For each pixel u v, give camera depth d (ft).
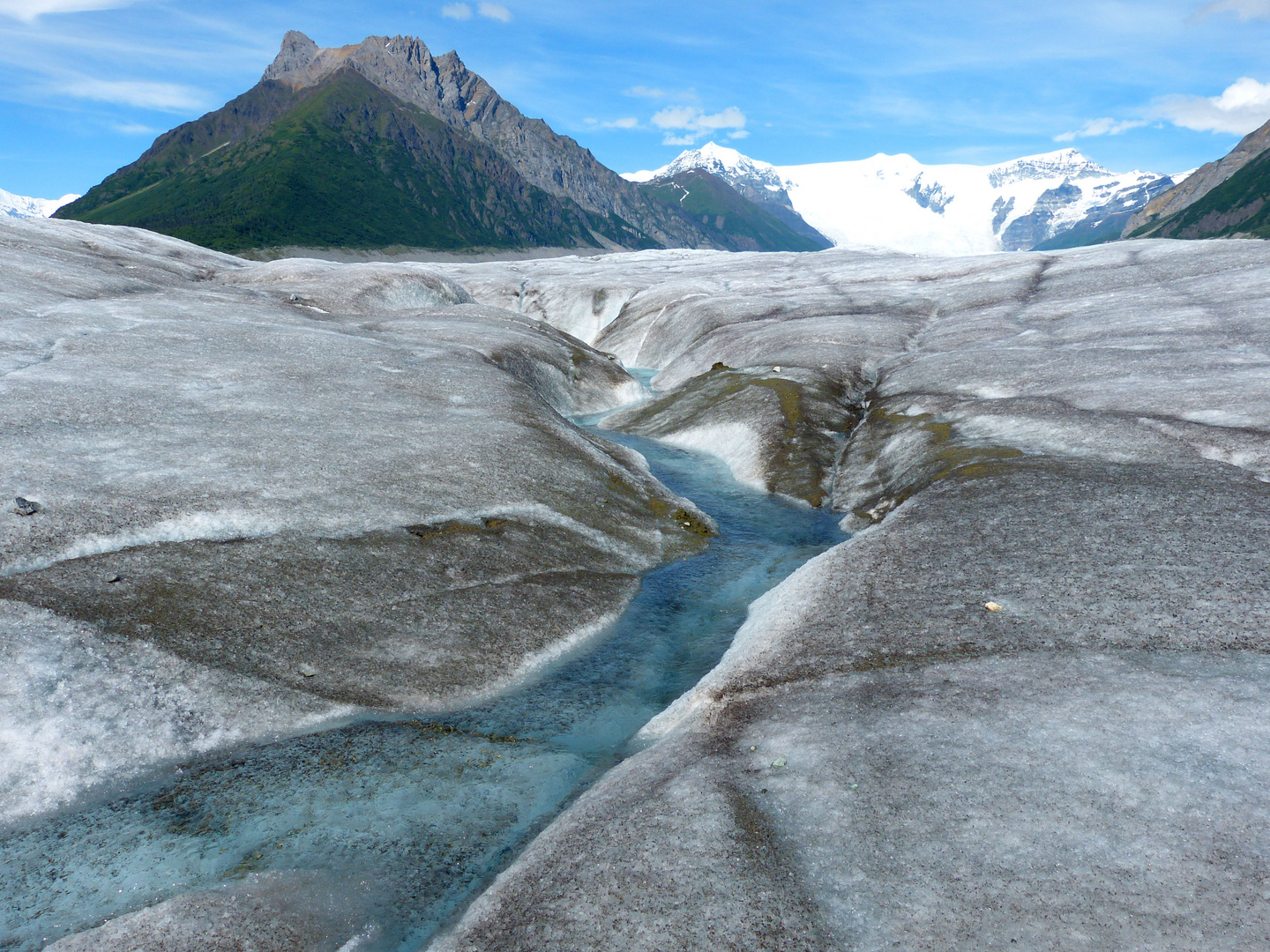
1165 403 128.36
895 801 43.88
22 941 41.57
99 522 77.87
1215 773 42.24
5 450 89.20
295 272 306.76
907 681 58.03
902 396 177.06
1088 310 225.15
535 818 52.34
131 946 40.34
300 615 73.15
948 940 34.40
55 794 52.54
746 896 38.47
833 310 304.71
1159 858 36.99
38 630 62.28
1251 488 90.68
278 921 42.55
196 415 114.01
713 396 208.33
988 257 402.72
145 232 353.51
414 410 133.69
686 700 64.95
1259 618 58.95
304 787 55.31
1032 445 122.52
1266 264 235.81
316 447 108.06
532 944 37.81
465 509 100.12
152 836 50.03
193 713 60.54
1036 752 46.34
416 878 46.34
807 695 59.00
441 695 68.28
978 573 76.74
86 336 146.10
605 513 114.52
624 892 39.91
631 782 51.57
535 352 230.48
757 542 121.60
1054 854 38.17
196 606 70.33
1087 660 56.49
